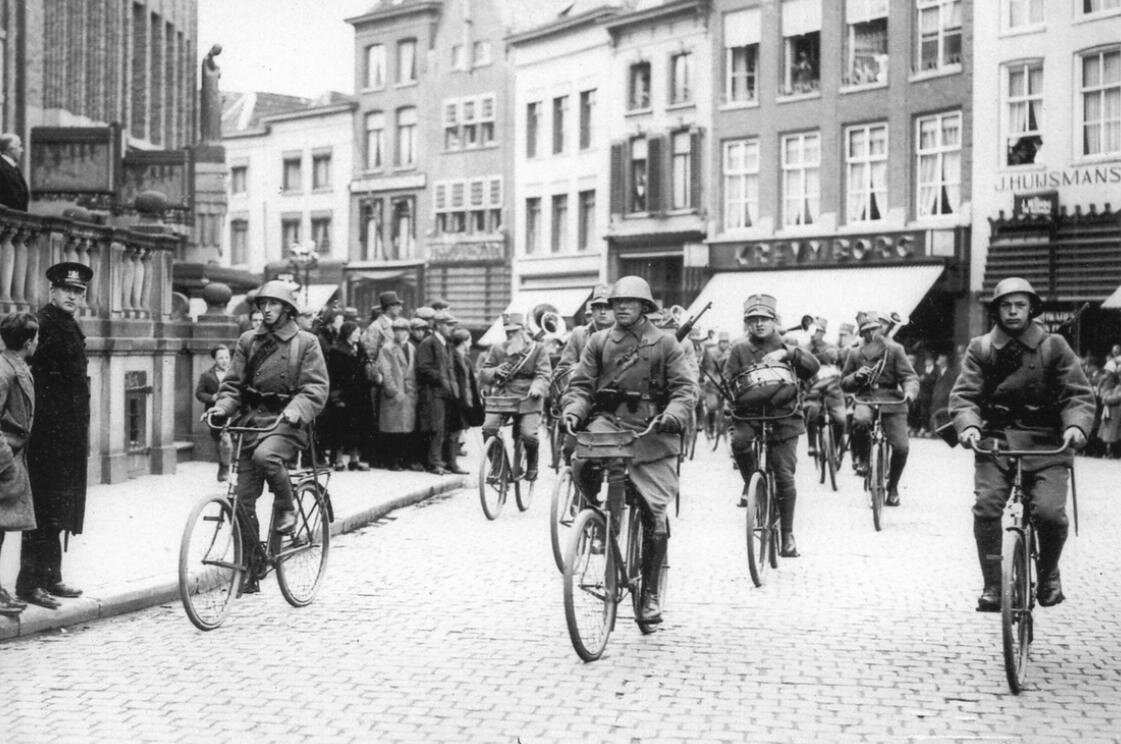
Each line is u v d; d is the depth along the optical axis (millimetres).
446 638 7742
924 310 33094
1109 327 28953
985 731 5863
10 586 8867
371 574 10023
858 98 35125
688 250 38406
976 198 32031
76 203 20938
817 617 8430
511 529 12570
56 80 21922
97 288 15102
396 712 6105
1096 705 6320
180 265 22188
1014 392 7254
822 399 18578
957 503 14992
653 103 41219
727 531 12492
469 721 5961
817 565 10484
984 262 31812
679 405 7562
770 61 37438
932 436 29172
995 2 31578
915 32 33844
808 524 12992
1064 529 7113
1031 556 6992
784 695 6465
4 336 7613
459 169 50219
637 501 7707
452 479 16234
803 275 35938
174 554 10102
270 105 60656
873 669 7035
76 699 6301
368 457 17688
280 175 56938
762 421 10211
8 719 5941
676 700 6355
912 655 7371
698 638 7789
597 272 43719
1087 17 29797
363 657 7230
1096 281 29109
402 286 52188
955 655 7383
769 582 9703
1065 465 7148
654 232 40688
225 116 59719
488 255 48531
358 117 54094
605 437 7367
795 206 37031
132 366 15664
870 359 14141
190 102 28922
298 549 8641
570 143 44844
